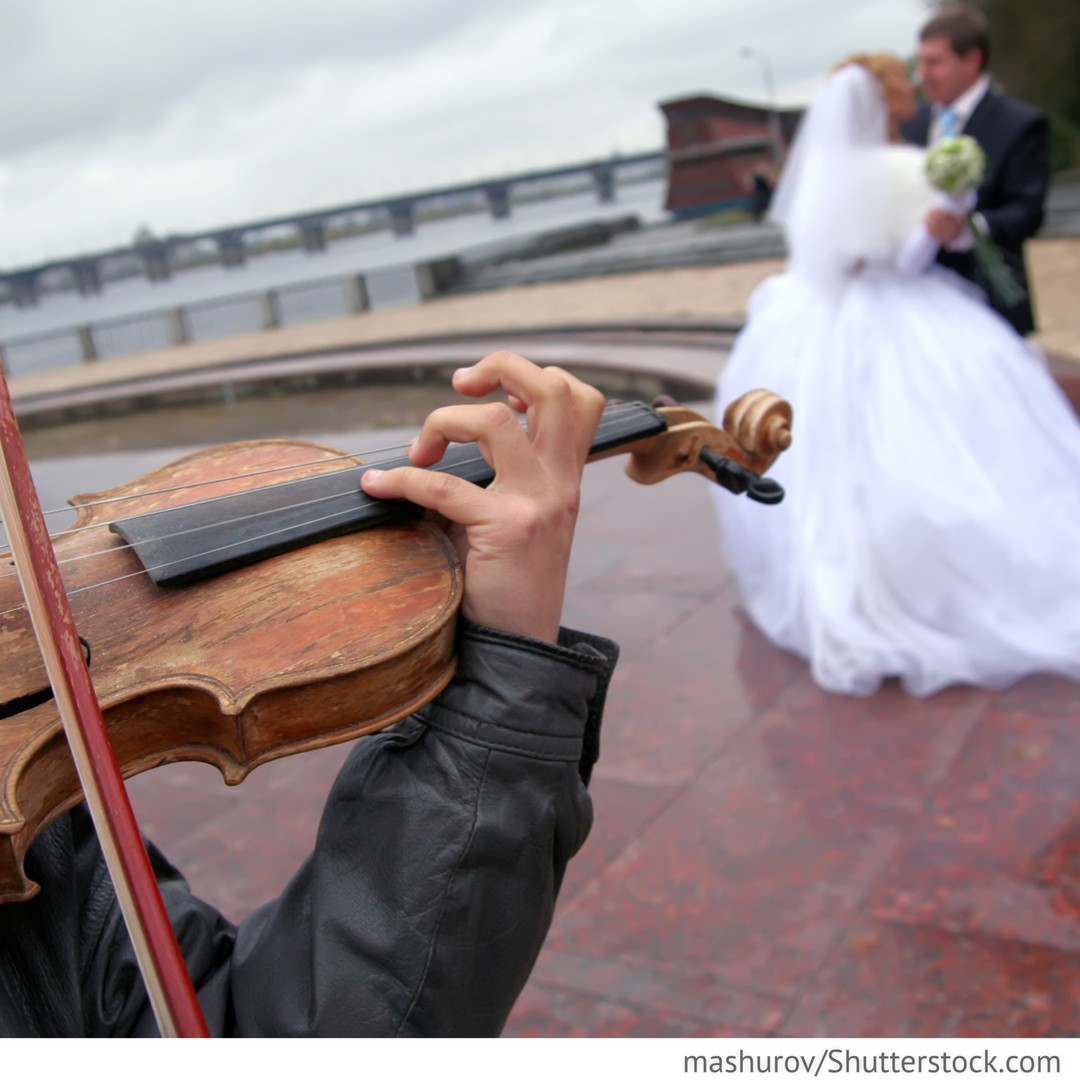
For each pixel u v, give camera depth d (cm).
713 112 3033
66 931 71
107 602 79
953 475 280
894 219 286
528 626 74
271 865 255
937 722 269
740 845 236
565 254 2328
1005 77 2228
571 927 218
